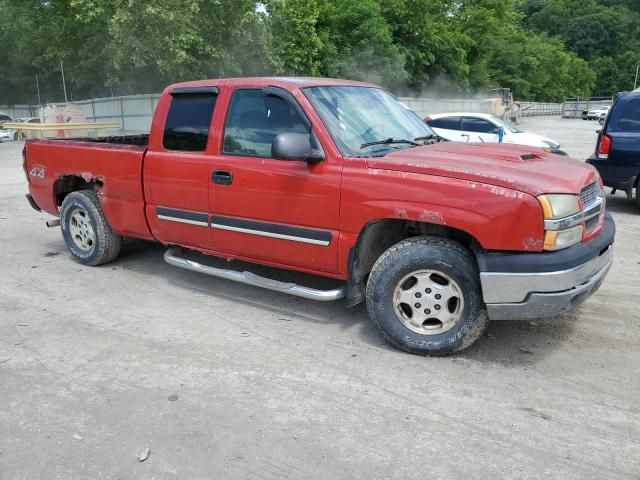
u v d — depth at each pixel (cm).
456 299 386
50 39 3353
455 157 404
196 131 487
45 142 627
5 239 751
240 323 463
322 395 351
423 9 4334
